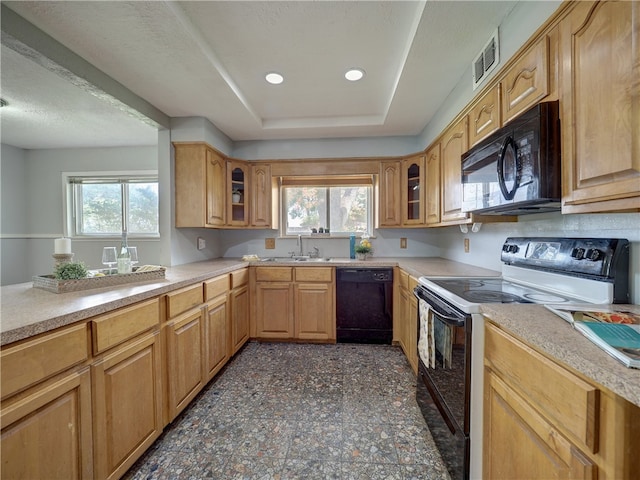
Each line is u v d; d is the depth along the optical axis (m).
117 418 1.25
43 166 3.83
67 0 1.29
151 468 1.38
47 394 0.95
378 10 1.46
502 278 1.80
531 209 1.39
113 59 1.75
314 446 1.51
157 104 2.38
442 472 1.35
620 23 0.78
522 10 1.29
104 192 3.86
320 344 2.91
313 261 2.97
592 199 0.90
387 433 1.61
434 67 1.86
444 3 1.34
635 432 0.58
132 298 1.33
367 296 2.86
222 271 2.32
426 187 2.83
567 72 1.00
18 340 0.88
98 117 2.79
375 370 2.35
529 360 0.85
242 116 2.63
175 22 1.44
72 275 1.45
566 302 1.17
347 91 2.34
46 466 0.96
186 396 1.78
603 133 0.85
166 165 2.61
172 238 2.62
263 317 2.94
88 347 1.12
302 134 3.12
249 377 2.25
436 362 1.49
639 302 1.03
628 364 0.59
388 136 3.20
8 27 1.36
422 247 3.41
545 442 0.77
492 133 1.43
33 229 3.83
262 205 3.25
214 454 1.46
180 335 1.72
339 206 3.57
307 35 1.66
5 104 2.50
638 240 1.03
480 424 1.14
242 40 1.70
